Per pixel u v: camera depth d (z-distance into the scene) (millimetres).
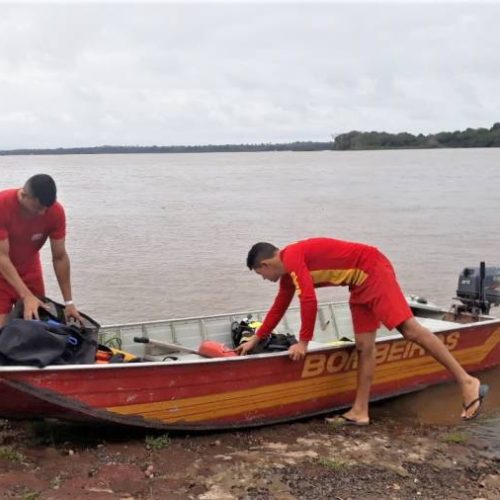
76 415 4453
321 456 4672
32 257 5055
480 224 22562
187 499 3896
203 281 13086
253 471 4352
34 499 3688
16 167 121688
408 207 29438
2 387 4113
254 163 141625
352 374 5699
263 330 5422
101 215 26844
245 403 5094
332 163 119125
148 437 4746
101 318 10352
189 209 29672
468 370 6828
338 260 5098
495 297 7609
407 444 5020
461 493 4258
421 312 7996
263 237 19953
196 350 5922
